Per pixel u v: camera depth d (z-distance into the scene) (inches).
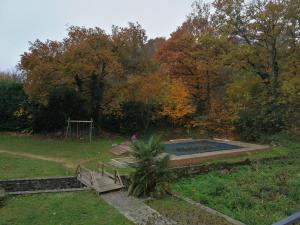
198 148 828.0
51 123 1087.6
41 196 477.7
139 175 500.1
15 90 1086.4
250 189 512.7
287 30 997.2
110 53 962.7
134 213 412.2
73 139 991.6
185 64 1152.2
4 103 1078.4
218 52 1095.6
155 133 1151.0
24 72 986.1
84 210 420.8
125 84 1018.7
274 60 1011.3
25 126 1088.2
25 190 553.6
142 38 1077.1
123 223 375.9
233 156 753.6
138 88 1014.4
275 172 625.9
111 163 695.1
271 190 512.4
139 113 1135.0
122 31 1043.3
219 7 1054.4
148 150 507.5
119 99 1019.9
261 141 951.6
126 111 1123.9
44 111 1071.6
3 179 559.2
